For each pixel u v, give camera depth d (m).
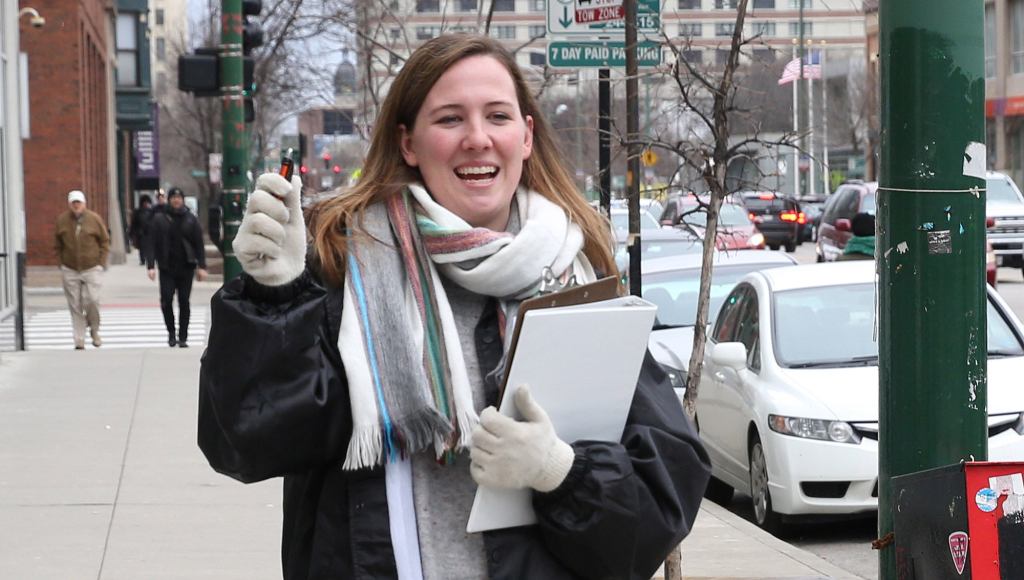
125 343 21.11
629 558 3.09
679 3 11.79
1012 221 30.78
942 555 4.32
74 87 37.97
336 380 3.06
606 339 3.06
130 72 57.75
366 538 3.06
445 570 3.11
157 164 66.62
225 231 14.94
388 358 3.07
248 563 7.77
